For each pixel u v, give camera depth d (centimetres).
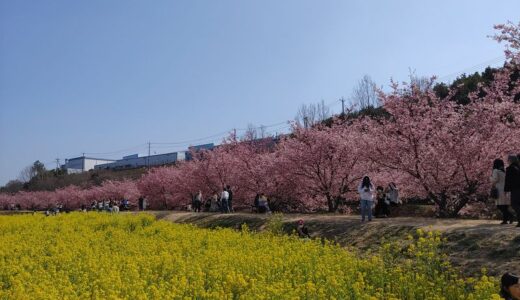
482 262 982
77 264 943
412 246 947
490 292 703
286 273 866
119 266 933
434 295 764
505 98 1689
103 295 724
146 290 761
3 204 8619
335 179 2298
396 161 1769
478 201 1834
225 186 3056
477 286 715
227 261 955
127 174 8731
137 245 1200
